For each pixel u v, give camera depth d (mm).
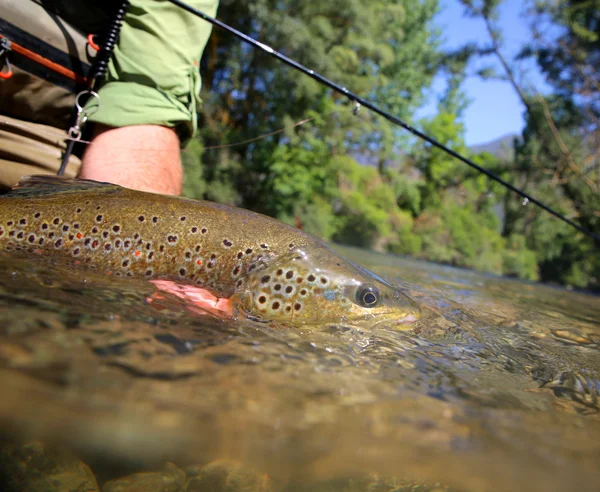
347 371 193
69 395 141
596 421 180
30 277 232
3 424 144
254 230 297
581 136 2605
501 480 147
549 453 156
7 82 361
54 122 405
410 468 153
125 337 181
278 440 149
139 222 292
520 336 313
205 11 454
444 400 180
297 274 277
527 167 2846
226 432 147
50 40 379
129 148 394
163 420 144
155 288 264
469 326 310
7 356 150
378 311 277
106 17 422
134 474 164
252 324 241
